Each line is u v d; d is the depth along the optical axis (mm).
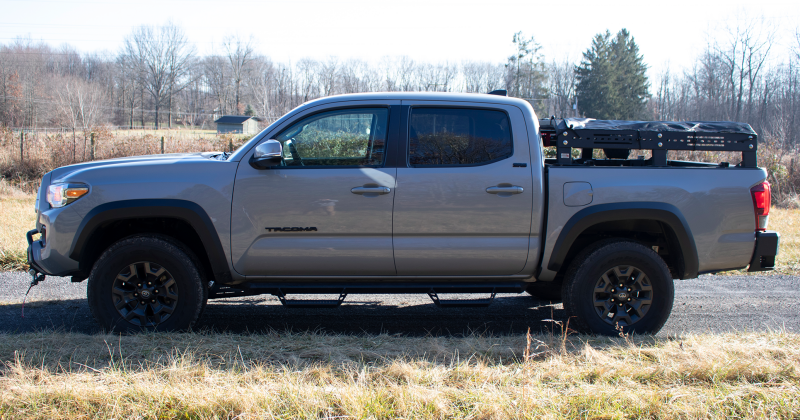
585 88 68000
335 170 3959
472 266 4086
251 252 3998
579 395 2945
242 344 3795
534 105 71250
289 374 3223
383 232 3982
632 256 4066
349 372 3271
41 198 4102
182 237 4332
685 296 5695
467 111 4086
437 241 4012
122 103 97812
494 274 4152
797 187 15227
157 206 3902
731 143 4172
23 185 15016
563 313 5074
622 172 4043
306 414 2723
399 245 3998
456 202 3949
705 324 4723
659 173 4059
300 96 79688
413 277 4145
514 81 73375
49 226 3941
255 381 3141
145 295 4008
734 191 4105
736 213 4117
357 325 4625
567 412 2799
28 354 3531
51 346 3686
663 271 4074
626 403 2877
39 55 86938
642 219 4148
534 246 4051
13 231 8133
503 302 5496
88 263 4094
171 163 4000
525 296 5770
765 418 2734
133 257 3945
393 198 3943
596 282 4098
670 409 2799
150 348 3645
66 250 3936
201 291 4051
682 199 4031
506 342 3934
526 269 4125
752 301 5500
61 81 74875
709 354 3547
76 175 3965
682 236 4051
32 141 17000
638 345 3896
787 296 5703
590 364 3430
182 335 3912
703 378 3229
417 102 4086
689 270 4141
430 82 79812
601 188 4004
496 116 4082
